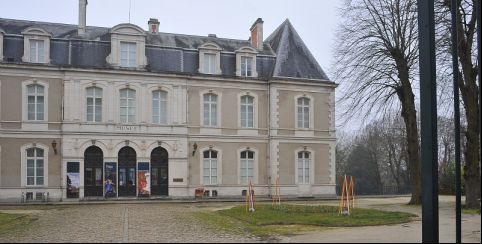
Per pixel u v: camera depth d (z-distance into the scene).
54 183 32.28
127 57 34.41
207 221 18.12
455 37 11.88
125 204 29.47
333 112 38.50
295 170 37.09
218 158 35.94
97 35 35.25
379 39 28.33
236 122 36.50
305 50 39.91
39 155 32.34
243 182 36.47
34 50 32.78
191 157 35.25
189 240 12.98
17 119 31.92
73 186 32.34
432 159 10.98
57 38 33.72
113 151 33.31
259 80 37.06
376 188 57.44
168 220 18.56
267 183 36.97
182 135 34.88
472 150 23.95
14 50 32.50
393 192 52.47
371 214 19.52
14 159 31.72
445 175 42.00
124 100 34.03
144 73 34.22
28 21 34.97
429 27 11.30
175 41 37.47
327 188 37.84
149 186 33.81
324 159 37.97
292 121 37.38
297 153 37.28
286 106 37.34
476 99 23.75
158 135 34.34
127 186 33.62
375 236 13.30
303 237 13.24
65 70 32.66
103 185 33.09
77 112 32.78
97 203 30.14
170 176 34.38
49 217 20.06
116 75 33.75
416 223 16.94
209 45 36.56
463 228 15.70
